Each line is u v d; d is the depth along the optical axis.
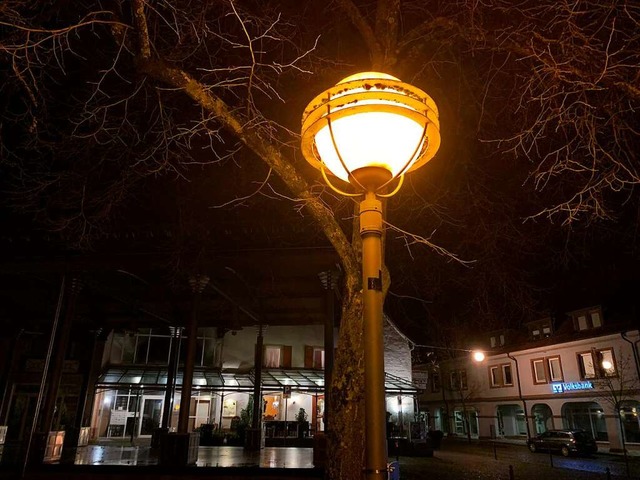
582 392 32.09
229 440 22.95
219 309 18.66
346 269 4.06
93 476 11.44
